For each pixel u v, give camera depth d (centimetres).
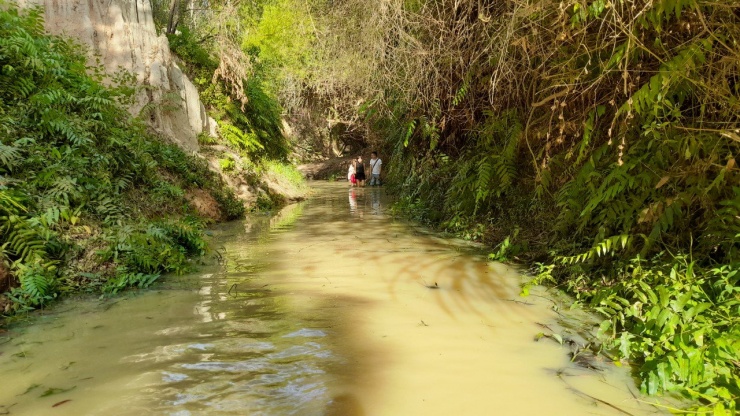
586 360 297
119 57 1010
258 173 1345
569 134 513
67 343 327
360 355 305
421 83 673
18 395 253
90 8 992
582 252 469
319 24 694
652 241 367
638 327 306
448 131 874
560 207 558
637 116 407
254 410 236
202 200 943
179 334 343
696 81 333
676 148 373
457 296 435
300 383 266
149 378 272
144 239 535
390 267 552
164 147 955
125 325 363
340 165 2980
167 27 1431
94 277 472
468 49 586
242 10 1402
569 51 439
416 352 310
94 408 239
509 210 689
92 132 688
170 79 1145
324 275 517
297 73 1446
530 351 311
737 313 277
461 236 758
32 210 492
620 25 348
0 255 422
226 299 431
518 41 437
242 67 1457
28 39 682
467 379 272
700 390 247
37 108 618
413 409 239
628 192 421
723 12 328
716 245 348
